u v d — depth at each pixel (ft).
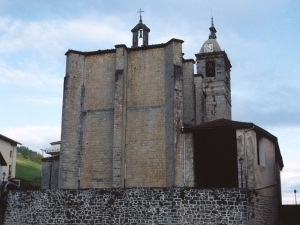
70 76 113.80
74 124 111.55
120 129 105.81
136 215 74.23
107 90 112.68
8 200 86.84
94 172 107.45
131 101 110.73
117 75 109.50
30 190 85.05
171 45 107.24
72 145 109.91
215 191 69.97
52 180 139.54
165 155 103.04
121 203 75.92
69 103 112.16
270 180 92.94
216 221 68.80
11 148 188.34
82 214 78.54
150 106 108.27
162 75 109.29
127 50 114.11
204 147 104.99
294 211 95.61
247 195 69.21
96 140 109.70
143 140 106.52
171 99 103.76
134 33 130.72
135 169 105.19
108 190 77.66
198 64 165.37
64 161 107.86
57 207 81.05
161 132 105.19
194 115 119.75
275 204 91.40
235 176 106.83
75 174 108.47
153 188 74.18
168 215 71.87
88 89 114.52
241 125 84.33
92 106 112.78
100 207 77.41
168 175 100.12
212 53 163.94
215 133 96.94
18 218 84.48
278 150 109.29
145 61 112.27
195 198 70.90
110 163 106.83
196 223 69.87
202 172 103.24
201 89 133.18
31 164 302.25
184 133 97.14
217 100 159.02
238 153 83.05
